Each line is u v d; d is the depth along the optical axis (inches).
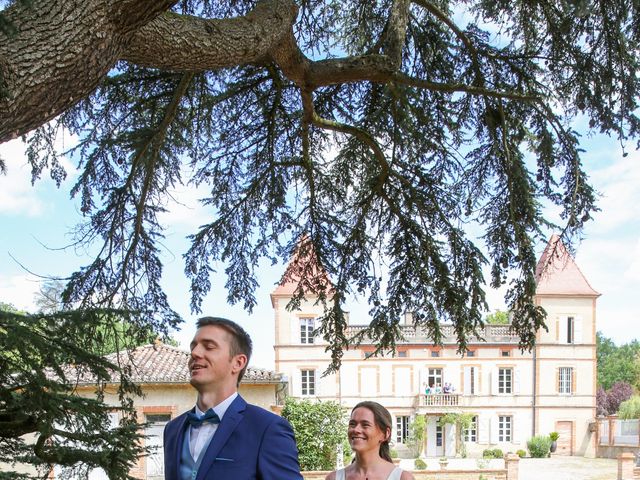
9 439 153.0
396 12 290.2
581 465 1403.8
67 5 127.7
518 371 1638.8
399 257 380.2
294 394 1605.6
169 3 141.5
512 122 334.6
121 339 262.4
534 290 343.3
